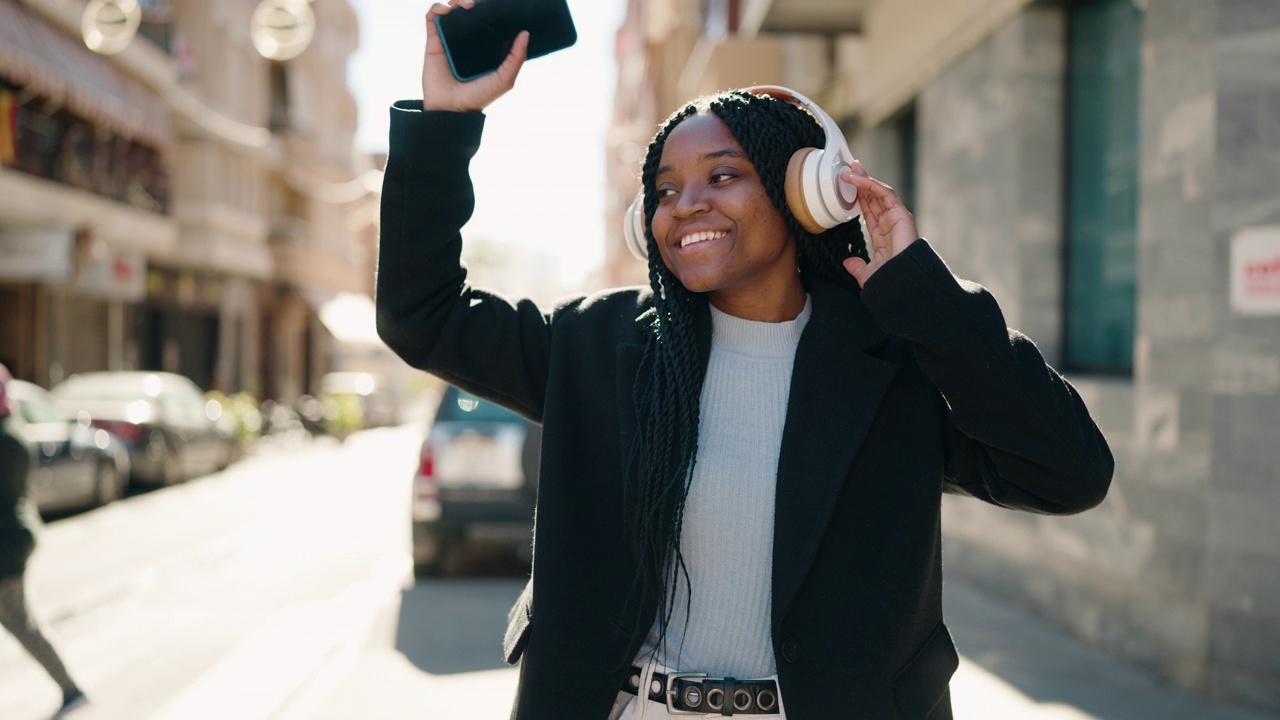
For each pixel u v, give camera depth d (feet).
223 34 98.73
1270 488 14.80
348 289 147.02
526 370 5.65
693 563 5.19
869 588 4.97
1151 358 16.94
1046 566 20.68
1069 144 21.98
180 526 35.76
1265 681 14.78
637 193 5.91
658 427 5.03
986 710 14.96
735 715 5.03
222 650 19.08
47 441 36.83
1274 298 14.69
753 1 33.83
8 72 52.54
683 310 5.35
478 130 5.40
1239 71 15.12
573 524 5.18
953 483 5.53
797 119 5.33
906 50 29.14
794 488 4.99
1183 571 15.99
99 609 22.54
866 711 4.85
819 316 5.36
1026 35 22.08
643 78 126.41
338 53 143.13
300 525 35.94
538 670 5.05
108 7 48.37
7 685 16.75
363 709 15.42
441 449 25.81
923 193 28.89
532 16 5.62
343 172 137.49
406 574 26.71
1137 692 15.84
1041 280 22.12
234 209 100.12
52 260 60.75
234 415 75.15
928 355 4.92
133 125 68.64
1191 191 15.90
